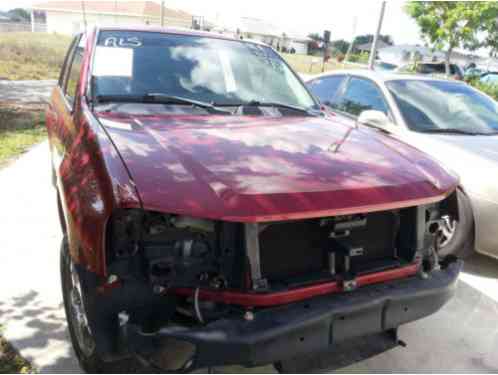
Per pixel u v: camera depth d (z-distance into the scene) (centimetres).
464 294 383
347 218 241
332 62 3569
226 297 217
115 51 345
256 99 358
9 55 1959
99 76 326
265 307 218
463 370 291
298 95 388
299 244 234
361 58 3338
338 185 232
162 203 204
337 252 239
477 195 395
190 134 274
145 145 247
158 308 218
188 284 216
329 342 222
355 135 317
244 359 203
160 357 208
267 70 390
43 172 624
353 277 238
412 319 249
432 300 253
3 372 265
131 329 208
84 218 217
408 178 255
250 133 290
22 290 348
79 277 221
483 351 311
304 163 249
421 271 263
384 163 267
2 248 409
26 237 433
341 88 585
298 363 235
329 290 234
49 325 309
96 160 234
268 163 243
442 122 487
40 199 528
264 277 226
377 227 257
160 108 314
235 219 204
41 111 1052
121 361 260
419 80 547
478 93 556
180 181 216
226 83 358
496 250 397
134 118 293
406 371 288
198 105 328
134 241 212
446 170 289
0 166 645
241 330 204
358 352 249
